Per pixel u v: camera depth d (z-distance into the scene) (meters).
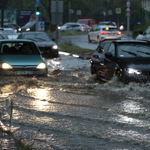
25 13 136.25
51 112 14.69
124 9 166.75
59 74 27.84
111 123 13.02
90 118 13.70
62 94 18.83
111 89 19.94
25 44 27.23
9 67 23.80
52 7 59.88
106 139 11.17
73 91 19.70
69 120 13.45
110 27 70.56
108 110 15.06
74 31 125.25
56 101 16.95
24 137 11.28
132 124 12.87
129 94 18.45
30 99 17.42
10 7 177.62
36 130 12.08
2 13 113.56
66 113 14.50
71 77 25.66
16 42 27.19
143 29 75.88
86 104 16.27
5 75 23.67
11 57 25.31
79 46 62.53
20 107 15.55
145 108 15.34
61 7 59.84
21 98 17.64
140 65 21.05
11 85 21.36
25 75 23.98
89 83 22.92
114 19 171.12
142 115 14.16
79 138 11.26
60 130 12.10
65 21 174.12
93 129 12.23
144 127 12.47
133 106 15.77
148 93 18.52
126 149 10.25
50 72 29.92
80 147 10.39
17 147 10.17
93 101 16.94
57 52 45.53
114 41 24.12
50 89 20.34
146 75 20.30
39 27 69.25
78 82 23.41
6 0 166.75
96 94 18.73
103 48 25.61
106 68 23.11
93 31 73.69
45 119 13.57
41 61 25.14
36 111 14.84
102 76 24.02
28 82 22.48
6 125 12.66
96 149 10.23
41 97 17.94
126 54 22.58
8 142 10.61
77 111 14.89
